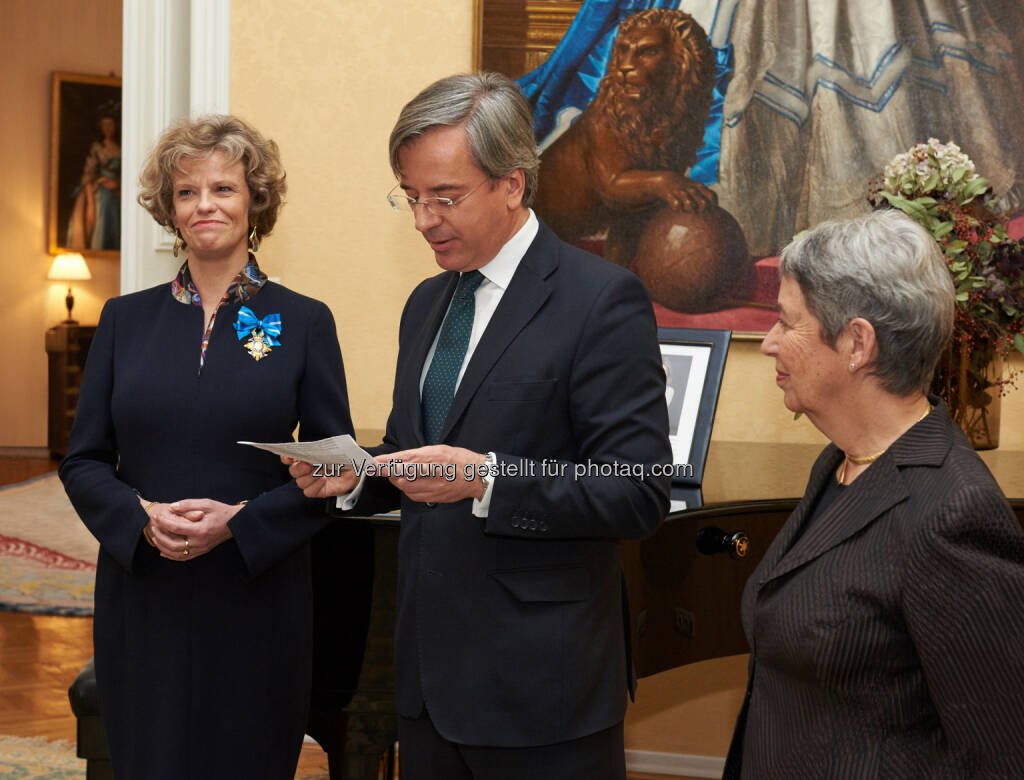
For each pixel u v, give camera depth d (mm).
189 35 3691
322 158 3680
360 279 3715
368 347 3732
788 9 3365
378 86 3648
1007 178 3330
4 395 11250
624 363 1660
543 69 3488
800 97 3387
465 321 1809
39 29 11086
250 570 2062
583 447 1680
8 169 11156
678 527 2340
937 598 1135
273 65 3654
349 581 2377
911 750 1208
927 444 1250
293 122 3670
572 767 1670
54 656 4602
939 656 1137
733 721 3695
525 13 3480
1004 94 3312
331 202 3691
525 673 1656
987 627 1108
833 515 1295
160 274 3693
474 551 1697
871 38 3344
